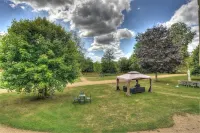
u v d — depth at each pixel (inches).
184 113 484.4
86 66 1865.2
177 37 1478.8
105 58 1919.3
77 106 551.2
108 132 363.6
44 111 494.9
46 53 602.9
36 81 574.6
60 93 765.9
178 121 430.0
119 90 837.8
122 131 368.2
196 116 465.1
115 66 1913.1
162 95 716.7
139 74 774.5
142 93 764.0
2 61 578.2
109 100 634.8
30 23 632.4
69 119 435.8
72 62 684.1
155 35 1126.4
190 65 1146.0
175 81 1163.9
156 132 365.1
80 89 870.4
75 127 385.7
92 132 362.6
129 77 734.5
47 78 565.3
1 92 779.4
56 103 586.2
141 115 465.7
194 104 569.0
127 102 604.7
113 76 1649.9
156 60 1064.2
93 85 1010.7
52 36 665.6
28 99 645.3
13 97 677.9
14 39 571.5
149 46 1135.6
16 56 577.9
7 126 389.7
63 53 659.4
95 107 541.6
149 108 527.8
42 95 689.6
